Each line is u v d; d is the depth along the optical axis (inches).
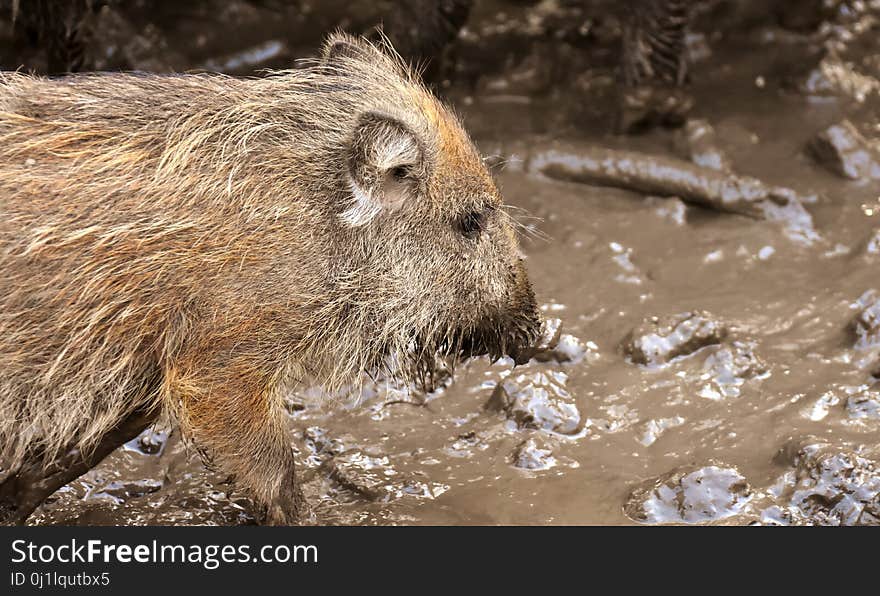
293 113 293.7
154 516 318.7
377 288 297.3
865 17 614.2
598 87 548.4
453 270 305.3
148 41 534.9
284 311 283.3
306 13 591.5
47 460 294.5
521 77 543.5
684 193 458.9
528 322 321.4
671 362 373.1
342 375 302.2
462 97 538.6
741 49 582.9
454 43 536.1
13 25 451.8
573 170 472.1
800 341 382.9
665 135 506.0
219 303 275.7
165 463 339.0
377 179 282.0
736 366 366.0
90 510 320.5
